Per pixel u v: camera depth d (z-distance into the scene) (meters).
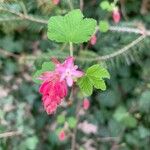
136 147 0.45
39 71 0.22
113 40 0.37
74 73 0.19
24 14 0.31
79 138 0.45
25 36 0.48
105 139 0.45
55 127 0.46
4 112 0.41
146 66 0.44
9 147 0.40
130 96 0.46
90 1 0.43
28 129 0.41
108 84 0.46
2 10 0.30
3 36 0.48
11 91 0.47
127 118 0.44
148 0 0.45
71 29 0.21
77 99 0.43
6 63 0.48
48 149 0.46
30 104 0.46
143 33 0.33
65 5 0.32
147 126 0.44
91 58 0.32
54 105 0.19
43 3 0.31
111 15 0.41
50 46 0.45
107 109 0.46
